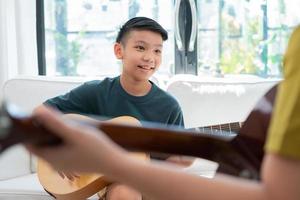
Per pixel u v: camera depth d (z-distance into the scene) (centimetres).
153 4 294
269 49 291
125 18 296
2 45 278
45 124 46
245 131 75
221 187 52
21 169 229
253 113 75
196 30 292
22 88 240
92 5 297
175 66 296
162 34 212
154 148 68
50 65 304
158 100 209
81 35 300
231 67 297
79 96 210
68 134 47
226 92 245
